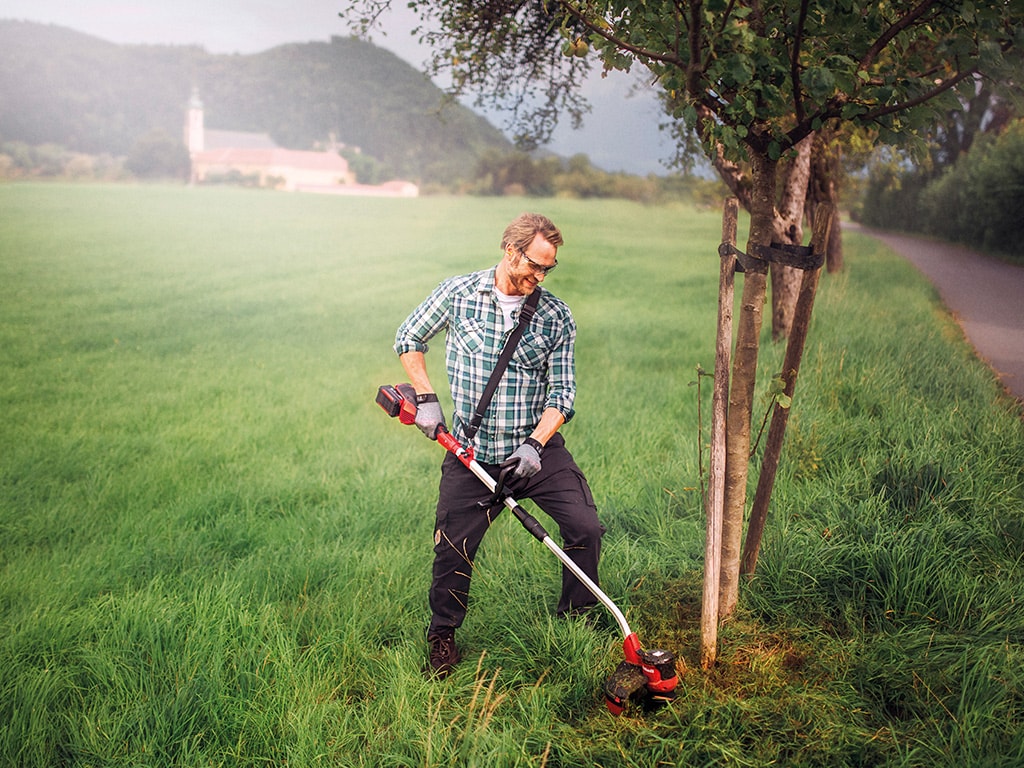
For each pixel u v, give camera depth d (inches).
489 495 120.0
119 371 433.7
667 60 100.4
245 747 106.1
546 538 112.0
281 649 122.3
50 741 108.9
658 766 96.3
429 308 121.3
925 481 161.3
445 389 355.9
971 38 89.9
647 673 103.8
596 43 108.7
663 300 664.4
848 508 154.3
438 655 121.7
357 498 202.2
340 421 306.5
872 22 92.5
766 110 100.8
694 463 189.5
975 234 996.6
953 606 120.8
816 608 127.4
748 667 113.7
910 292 524.7
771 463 128.5
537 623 125.0
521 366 117.0
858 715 101.7
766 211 113.4
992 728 94.2
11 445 280.5
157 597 146.3
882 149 409.1
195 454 261.4
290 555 166.2
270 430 293.6
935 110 98.0
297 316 676.7
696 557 148.3
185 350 511.5
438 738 101.6
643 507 174.6
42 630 136.5
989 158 879.1
